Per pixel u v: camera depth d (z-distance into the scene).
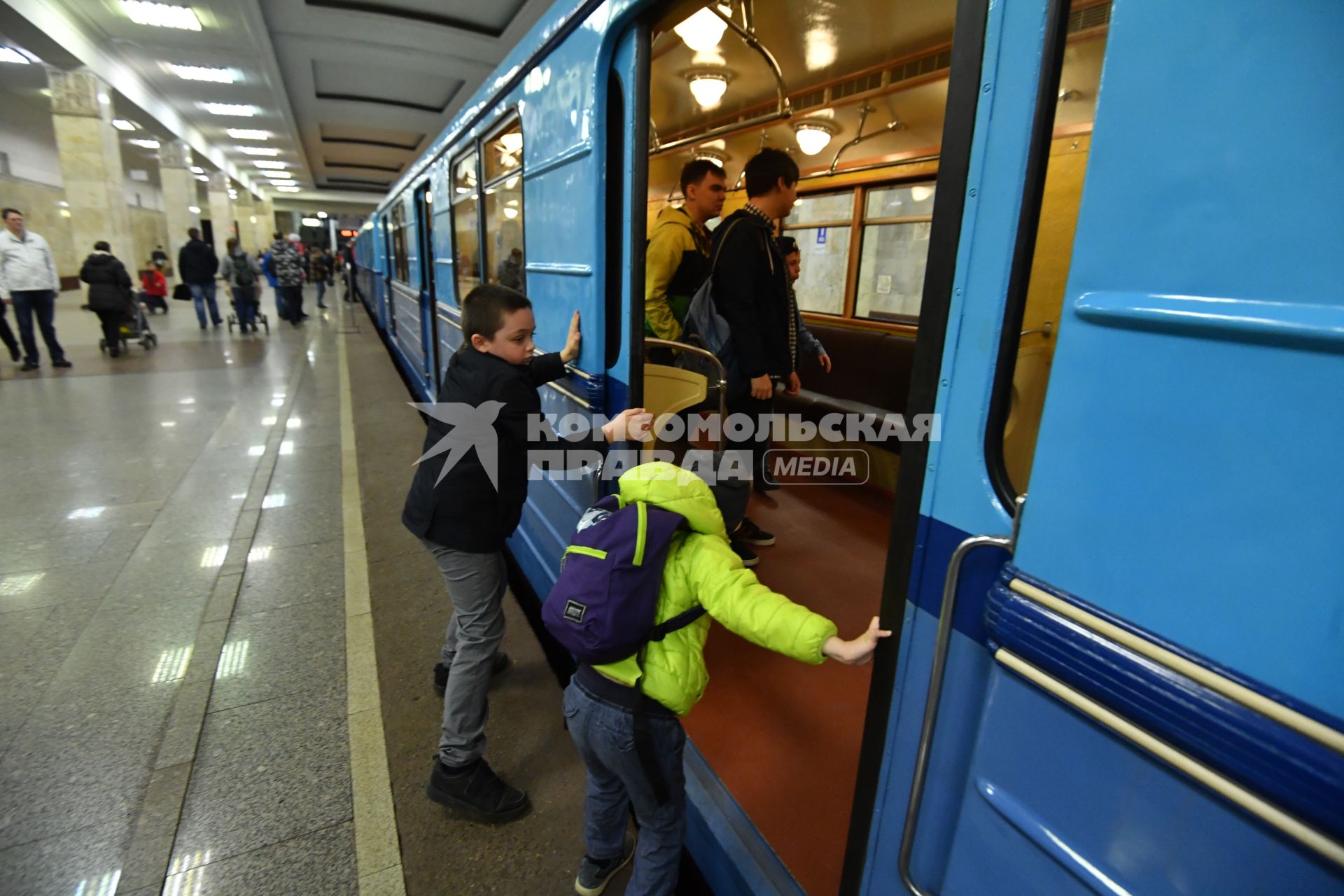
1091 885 0.79
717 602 1.28
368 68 13.71
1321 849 0.58
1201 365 0.64
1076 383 0.75
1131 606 0.72
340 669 2.71
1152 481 0.69
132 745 2.29
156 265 14.53
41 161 18.78
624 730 1.38
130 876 1.83
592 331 2.26
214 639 2.88
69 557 3.55
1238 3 0.59
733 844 1.67
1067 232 0.88
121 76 13.73
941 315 0.97
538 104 2.70
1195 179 0.63
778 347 2.78
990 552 0.91
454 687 1.96
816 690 2.31
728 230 2.59
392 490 4.57
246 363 9.16
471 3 10.73
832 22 2.92
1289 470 0.59
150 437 5.59
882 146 4.21
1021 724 0.86
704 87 3.61
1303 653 0.59
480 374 1.81
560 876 1.89
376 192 38.66
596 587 1.32
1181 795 0.70
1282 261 0.58
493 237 3.67
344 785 2.15
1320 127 0.55
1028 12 0.82
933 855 1.04
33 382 7.41
